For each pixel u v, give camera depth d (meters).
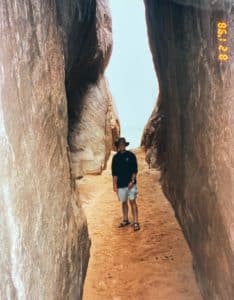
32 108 3.68
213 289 5.19
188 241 7.23
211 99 4.63
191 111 5.95
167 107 8.94
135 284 6.59
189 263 6.95
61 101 5.14
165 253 7.33
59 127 4.96
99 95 12.49
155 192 9.95
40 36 4.14
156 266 6.99
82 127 11.41
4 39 2.94
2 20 2.91
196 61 5.34
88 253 6.91
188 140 6.35
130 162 8.38
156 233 8.05
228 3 3.71
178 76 6.94
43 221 3.85
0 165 2.74
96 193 10.27
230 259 4.23
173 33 6.90
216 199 4.62
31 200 3.46
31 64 3.71
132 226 8.48
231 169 3.92
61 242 4.61
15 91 3.17
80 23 8.53
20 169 3.18
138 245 7.70
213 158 4.67
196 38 5.22
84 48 10.09
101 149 11.59
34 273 3.45
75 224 5.63
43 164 3.98
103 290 6.46
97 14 11.70
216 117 4.44
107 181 10.97
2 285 2.70
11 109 3.03
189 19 5.54
